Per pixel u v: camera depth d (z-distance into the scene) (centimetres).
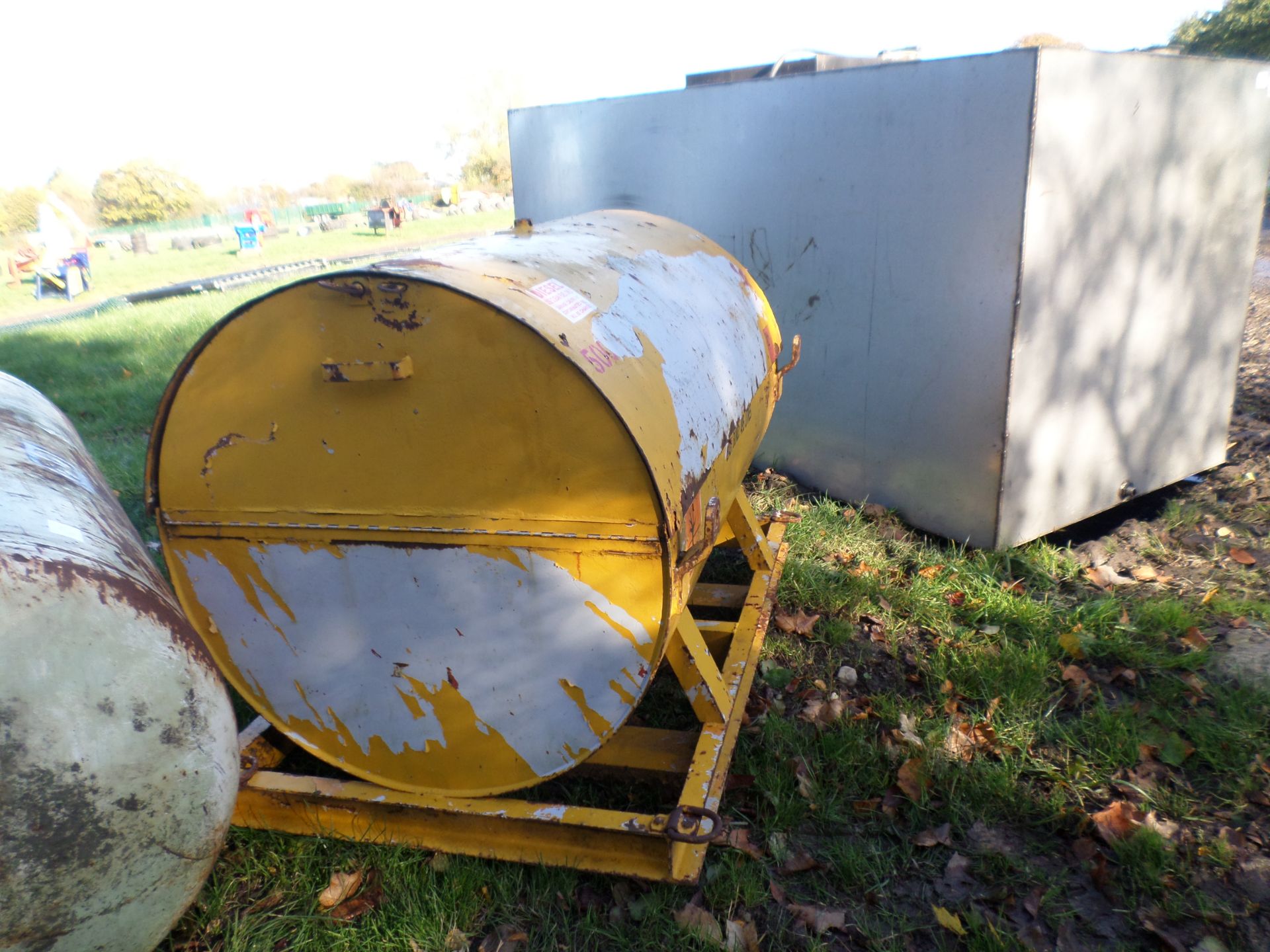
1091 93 345
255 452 217
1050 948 213
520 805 231
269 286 1385
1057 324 370
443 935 221
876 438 429
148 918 172
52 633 154
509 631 216
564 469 196
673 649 244
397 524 213
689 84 552
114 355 880
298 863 241
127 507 476
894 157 381
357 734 242
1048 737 280
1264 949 209
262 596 232
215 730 181
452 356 195
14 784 145
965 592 363
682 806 218
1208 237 420
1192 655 310
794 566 382
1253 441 517
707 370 253
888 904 228
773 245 450
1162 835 241
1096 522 452
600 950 217
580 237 288
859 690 312
